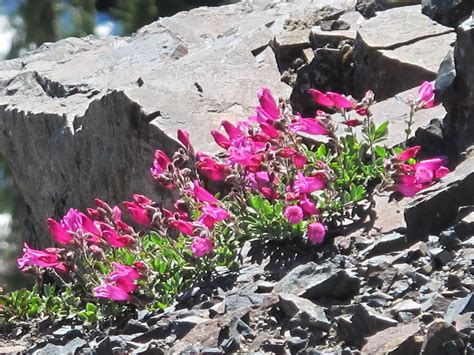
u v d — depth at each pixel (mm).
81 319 9133
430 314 7020
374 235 8562
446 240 7863
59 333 8727
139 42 15148
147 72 13867
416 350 6676
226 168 9172
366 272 7840
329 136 9219
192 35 14922
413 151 8727
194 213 9258
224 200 9531
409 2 12531
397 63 11008
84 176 13242
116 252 9375
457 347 6523
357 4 12953
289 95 12391
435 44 11242
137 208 9094
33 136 14289
